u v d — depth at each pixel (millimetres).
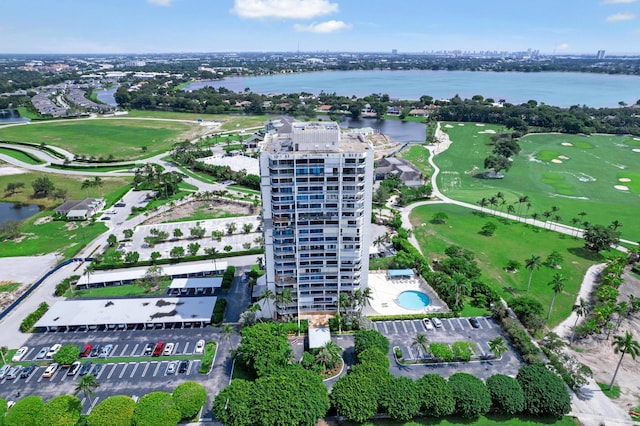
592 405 100375
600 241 167875
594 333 125000
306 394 92438
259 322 125312
